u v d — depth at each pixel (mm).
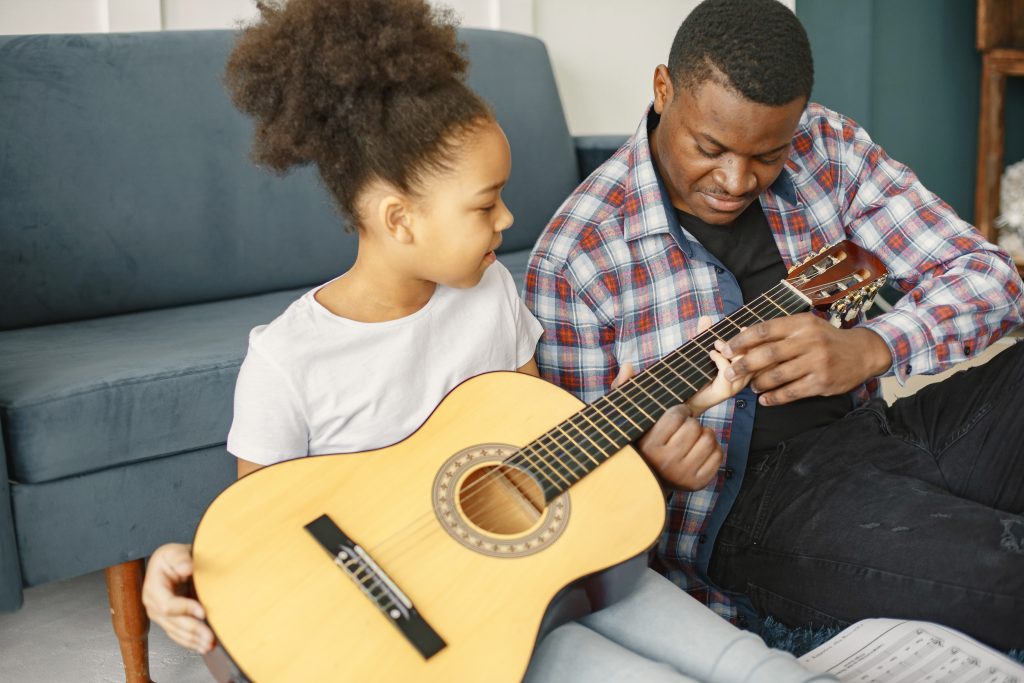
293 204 2230
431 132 1099
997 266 1454
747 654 981
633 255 1416
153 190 2062
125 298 2051
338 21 1105
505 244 2598
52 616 1814
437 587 965
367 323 1197
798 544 1305
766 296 1300
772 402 1255
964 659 1128
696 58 1249
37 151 1942
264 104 1160
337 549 985
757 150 1259
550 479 1062
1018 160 3680
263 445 1149
